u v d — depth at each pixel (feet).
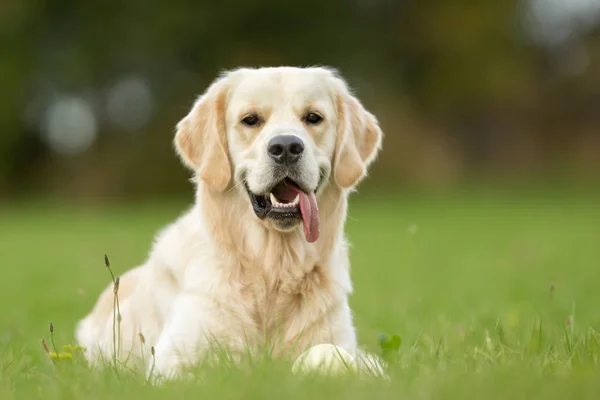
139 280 20.99
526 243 58.70
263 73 19.49
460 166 135.85
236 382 14.51
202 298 18.44
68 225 80.28
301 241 18.83
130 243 59.72
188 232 19.66
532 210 91.56
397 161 128.77
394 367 16.63
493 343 18.60
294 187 18.45
